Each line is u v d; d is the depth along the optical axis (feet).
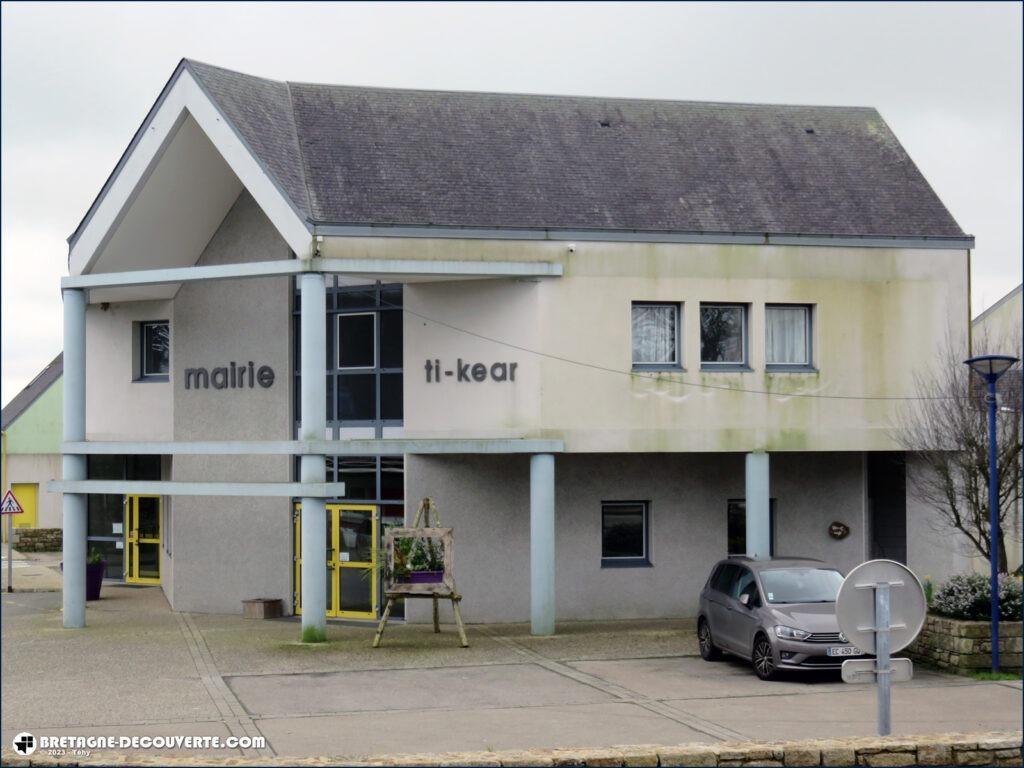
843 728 54.03
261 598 92.27
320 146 86.38
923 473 90.74
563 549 89.45
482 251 81.97
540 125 92.48
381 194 83.56
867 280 88.07
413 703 59.98
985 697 61.11
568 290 83.15
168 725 55.06
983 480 84.53
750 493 85.71
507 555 88.43
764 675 65.82
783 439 86.12
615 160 90.63
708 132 95.04
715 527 92.22
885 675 37.22
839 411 87.10
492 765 38.58
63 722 55.77
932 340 88.84
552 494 82.17
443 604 87.45
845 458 94.17
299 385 91.76
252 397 92.53
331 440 81.71
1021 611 68.08
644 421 83.92
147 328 99.30
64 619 85.56
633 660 72.54
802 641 64.39
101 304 99.35
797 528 93.20
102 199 84.89
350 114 89.71
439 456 87.71
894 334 88.33
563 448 82.28
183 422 94.53
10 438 160.97
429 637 81.00
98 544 114.52
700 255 85.30
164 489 82.17
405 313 86.94
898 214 90.68
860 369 87.66
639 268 84.23
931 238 89.04
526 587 88.63
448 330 85.40
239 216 92.43
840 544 93.97
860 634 37.27
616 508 91.30
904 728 54.08
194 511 94.22
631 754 39.47
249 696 61.77
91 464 113.70
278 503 92.12
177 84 82.28
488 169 87.40
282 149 84.23
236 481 92.73
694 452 88.89
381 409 88.84
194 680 66.08
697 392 84.89
